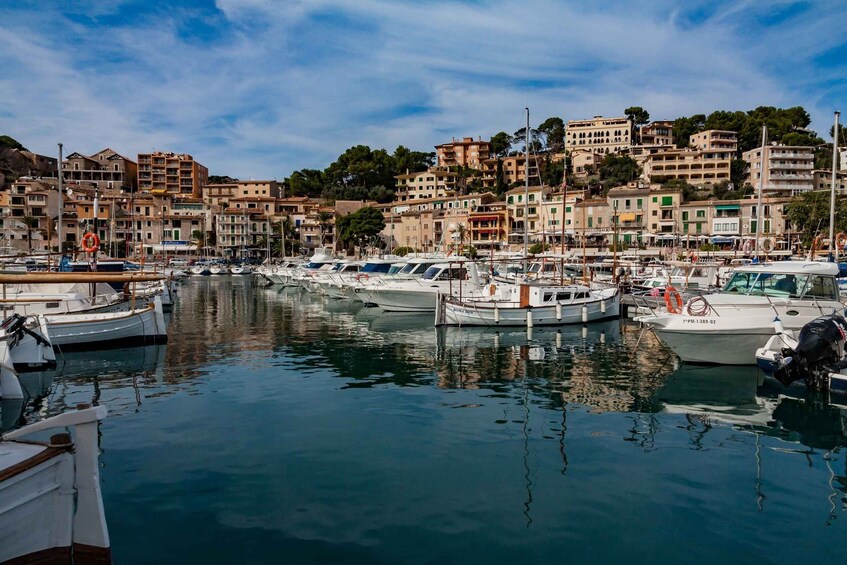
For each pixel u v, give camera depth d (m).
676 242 89.88
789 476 12.54
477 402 18.41
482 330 34.25
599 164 154.25
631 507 11.06
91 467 8.38
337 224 133.62
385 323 38.25
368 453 13.80
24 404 18.19
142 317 28.80
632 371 22.98
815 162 135.12
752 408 17.61
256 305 51.06
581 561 9.24
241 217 146.25
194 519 10.52
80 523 8.38
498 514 10.76
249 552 9.45
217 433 15.24
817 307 22.17
